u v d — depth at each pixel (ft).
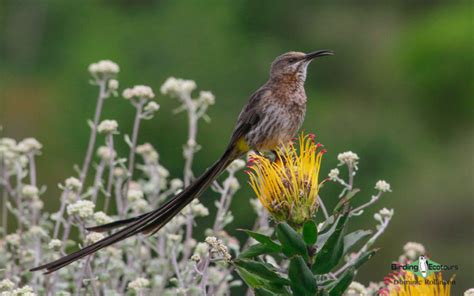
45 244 22.38
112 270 21.77
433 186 62.75
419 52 79.15
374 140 67.87
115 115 62.49
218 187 22.90
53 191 59.31
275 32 78.33
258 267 16.02
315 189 16.33
